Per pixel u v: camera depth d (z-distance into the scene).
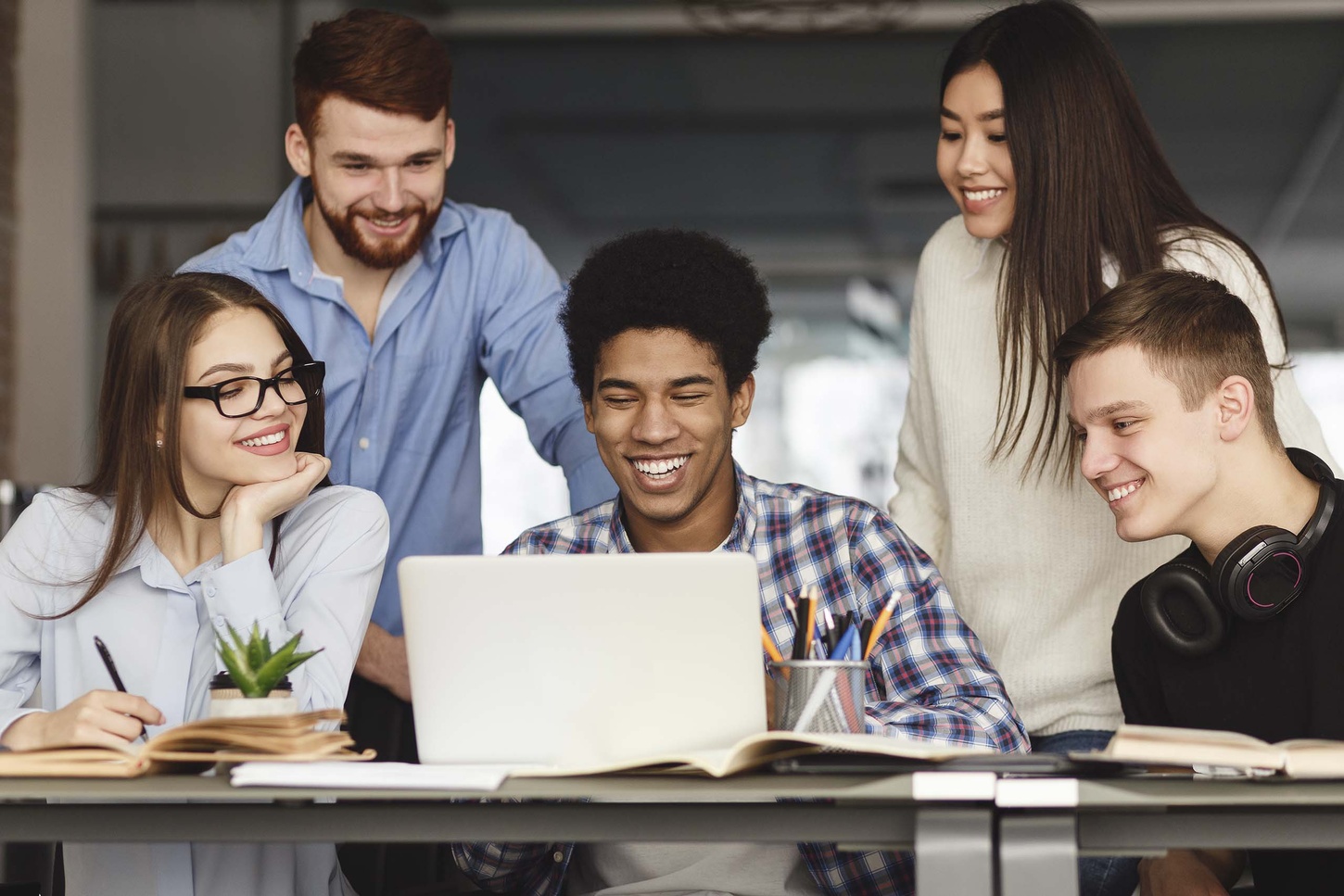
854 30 5.65
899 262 8.93
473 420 2.51
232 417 1.65
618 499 1.86
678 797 1.15
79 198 4.94
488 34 6.14
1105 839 1.13
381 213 2.23
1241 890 1.69
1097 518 1.96
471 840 1.17
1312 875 1.52
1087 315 1.59
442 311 2.42
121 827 1.19
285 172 5.24
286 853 1.67
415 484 2.43
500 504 8.29
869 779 1.16
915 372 2.23
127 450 1.69
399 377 2.38
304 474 1.66
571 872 1.74
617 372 1.70
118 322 1.71
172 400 1.65
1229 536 1.54
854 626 1.40
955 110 2.06
